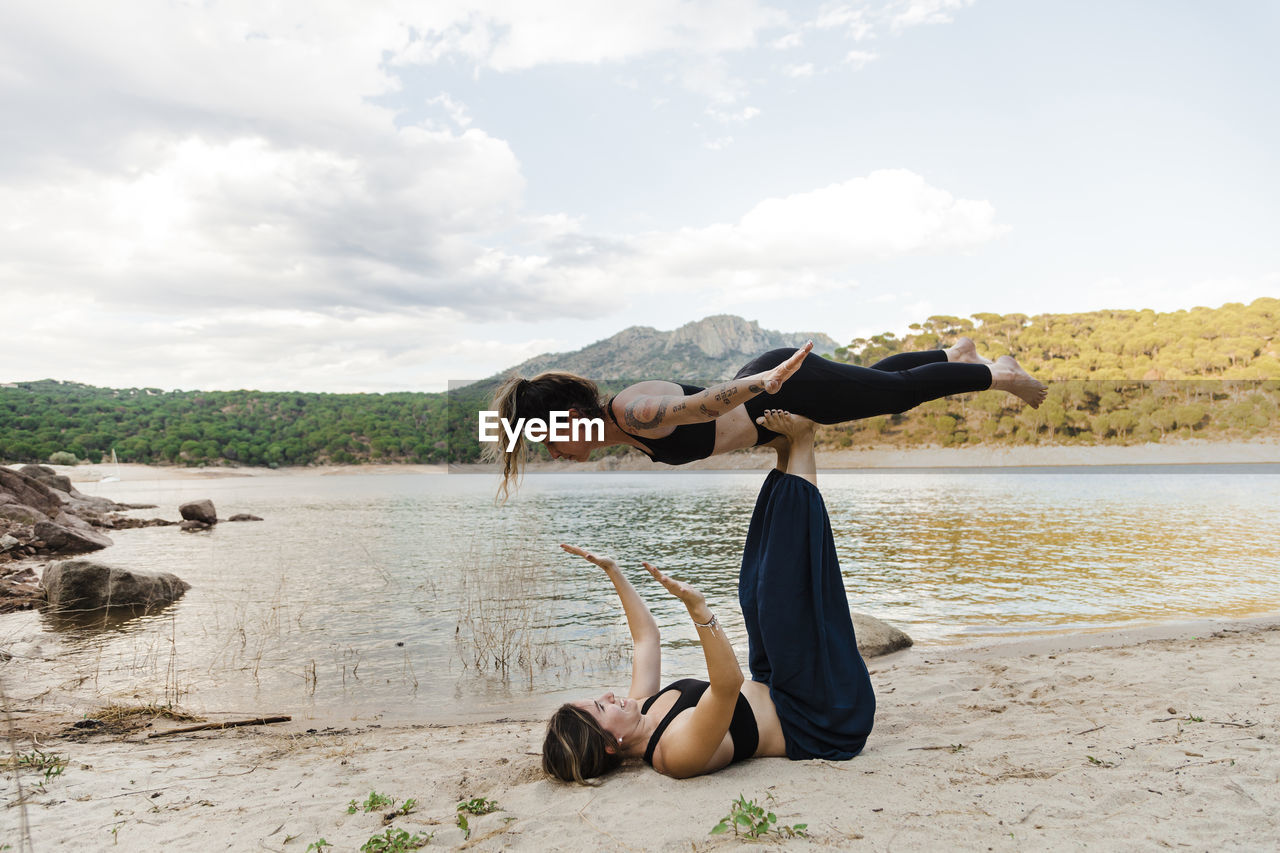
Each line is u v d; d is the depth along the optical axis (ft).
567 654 23.97
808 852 7.52
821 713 11.06
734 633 26.76
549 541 58.65
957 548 49.88
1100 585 35.04
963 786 9.41
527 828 8.79
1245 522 65.51
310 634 27.35
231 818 9.86
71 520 60.54
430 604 33.14
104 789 11.36
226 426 394.52
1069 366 337.52
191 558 50.47
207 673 21.94
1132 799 8.64
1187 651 19.34
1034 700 14.97
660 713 11.09
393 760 12.80
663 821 8.74
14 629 28.66
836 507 89.40
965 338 12.02
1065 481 159.12
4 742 14.96
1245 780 8.99
